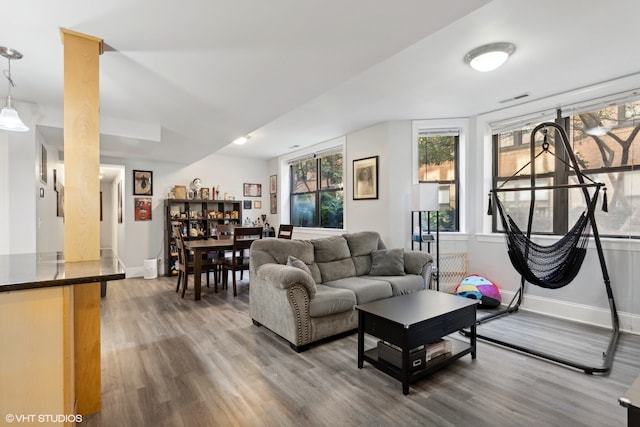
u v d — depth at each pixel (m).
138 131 3.69
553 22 2.14
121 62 2.24
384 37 1.93
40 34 1.90
